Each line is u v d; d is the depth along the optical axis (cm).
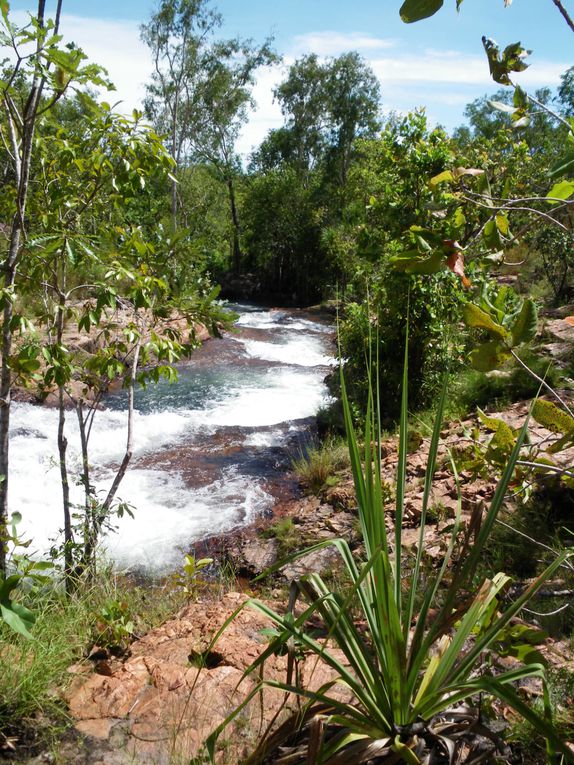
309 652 254
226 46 3506
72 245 394
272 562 645
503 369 942
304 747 204
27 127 376
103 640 330
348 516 716
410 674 200
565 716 238
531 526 525
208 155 3903
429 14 133
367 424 200
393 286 931
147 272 475
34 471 881
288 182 3788
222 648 312
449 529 290
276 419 1170
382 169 945
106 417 1141
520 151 773
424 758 192
